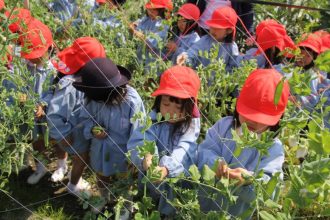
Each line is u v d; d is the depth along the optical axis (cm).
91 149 245
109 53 281
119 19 313
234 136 160
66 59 238
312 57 284
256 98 177
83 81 219
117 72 225
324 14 416
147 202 186
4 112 212
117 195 239
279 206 160
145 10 383
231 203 165
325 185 149
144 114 212
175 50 351
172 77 202
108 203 251
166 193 204
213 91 258
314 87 266
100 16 326
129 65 309
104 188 252
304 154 179
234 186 178
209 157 196
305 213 229
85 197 232
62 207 260
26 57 233
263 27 322
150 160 187
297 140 184
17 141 218
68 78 238
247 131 158
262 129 182
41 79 246
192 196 182
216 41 318
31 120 214
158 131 210
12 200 262
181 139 208
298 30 406
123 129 232
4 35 204
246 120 181
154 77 271
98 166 246
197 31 401
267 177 181
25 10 254
